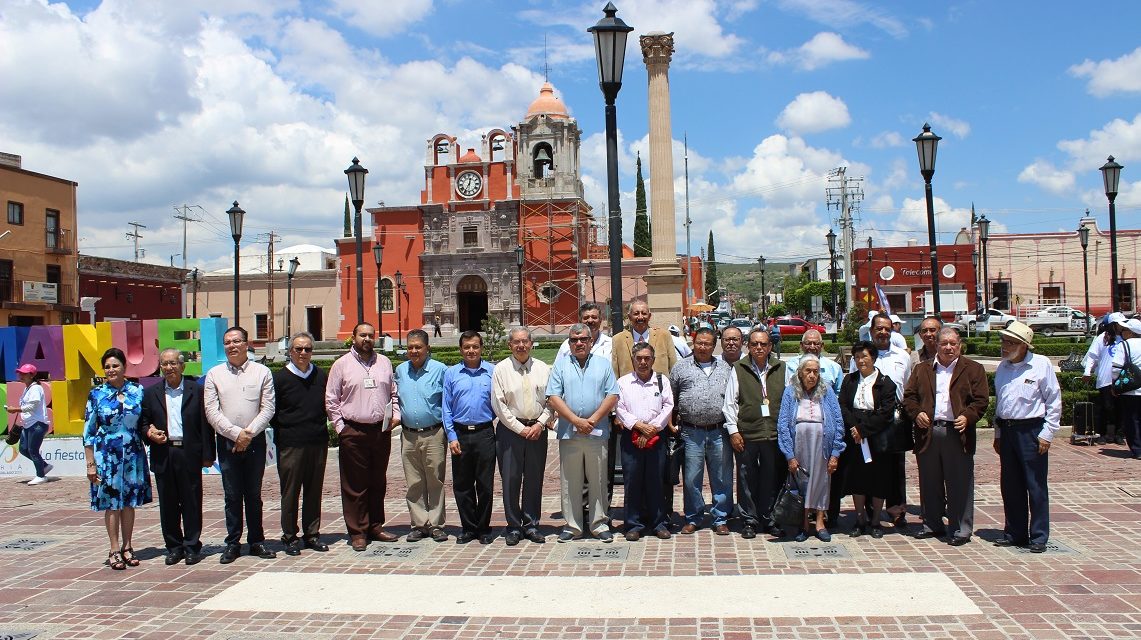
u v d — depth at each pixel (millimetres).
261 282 59688
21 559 8391
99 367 14352
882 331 8961
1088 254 54188
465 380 8586
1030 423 7590
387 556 8188
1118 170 20094
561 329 53562
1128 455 12492
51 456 13680
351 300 56625
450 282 55156
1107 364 13031
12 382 14516
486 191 55438
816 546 7992
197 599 6977
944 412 7945
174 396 8141
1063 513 9000
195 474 8094
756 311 112375
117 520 7934
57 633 6227
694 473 8578
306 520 8523
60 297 39625
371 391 8523
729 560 7613
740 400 8445
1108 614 5957
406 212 55969
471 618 6340
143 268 46344
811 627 5922
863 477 8289
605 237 64062
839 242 57750
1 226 36344
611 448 9266
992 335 37312
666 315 19047
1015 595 6414
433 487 8711
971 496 7930
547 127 54688
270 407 8250
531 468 8492
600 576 7250
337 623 6328
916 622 5945
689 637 5816
